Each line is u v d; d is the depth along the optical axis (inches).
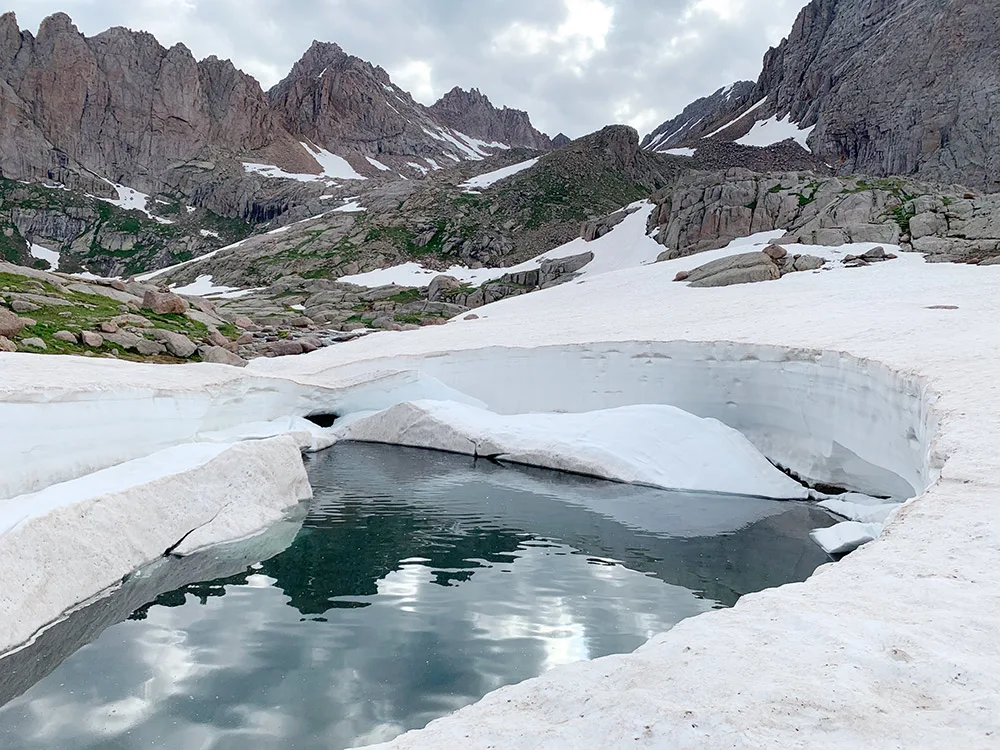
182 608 330.0
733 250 1831.9
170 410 565.9
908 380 462.9
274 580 373.4
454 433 797.9
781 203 2011.6
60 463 426.0
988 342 575.2
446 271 2950.3
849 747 103.9
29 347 932.0
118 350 1067.3
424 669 268.7
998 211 1592.0
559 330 1178.6
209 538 431.2
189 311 1526.8
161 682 256.5
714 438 685.9
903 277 1264.8
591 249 2546.8
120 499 390.9
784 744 106.0
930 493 236.1
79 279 1407.5
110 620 314.0
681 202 2284.7
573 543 456.8
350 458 757.3
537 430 753.6
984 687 116.3
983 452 270.8
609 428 716.0
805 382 655.1
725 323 995.3
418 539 460.1
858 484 603.5
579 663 157.8
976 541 189.6
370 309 2338.8
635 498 588.7
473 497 583.8
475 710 144.6
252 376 758.5
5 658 274.5
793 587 179.6
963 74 3147.1
